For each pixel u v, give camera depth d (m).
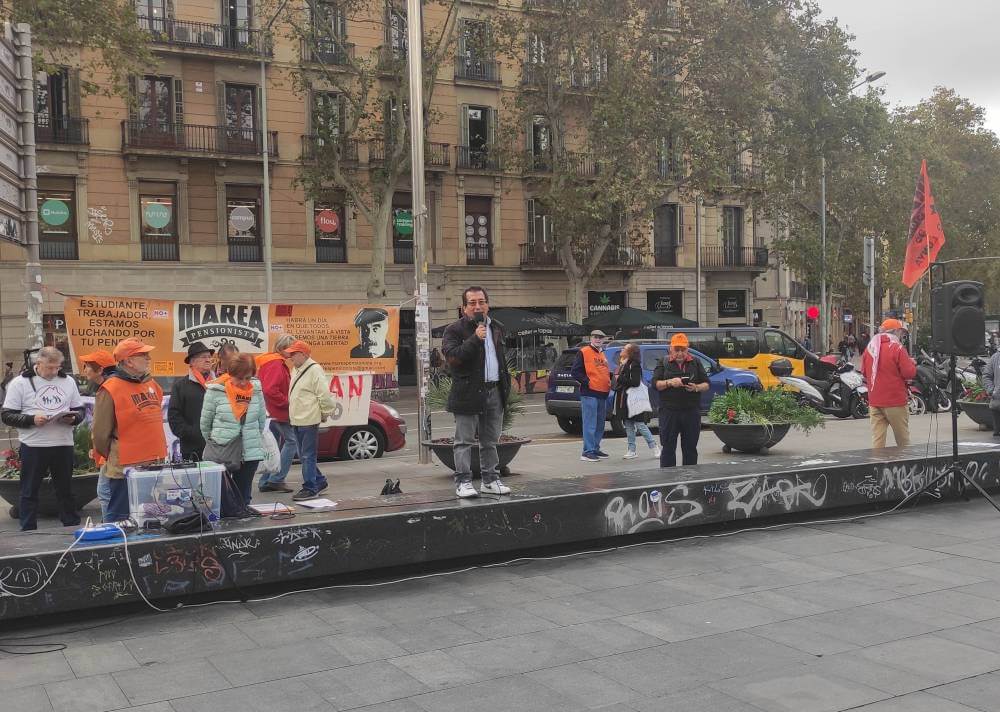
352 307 12.41
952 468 8.76
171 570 5.51
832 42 29.38
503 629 5.14
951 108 50.81
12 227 10.20
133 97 21.45
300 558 5.89
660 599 5.73
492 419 6.97
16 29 10.38
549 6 29.05
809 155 30.89
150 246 29.14
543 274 36.38
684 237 40.44
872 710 3.91
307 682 4.32
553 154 31.17
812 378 20.41
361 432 12.84
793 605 5.54
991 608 5.43
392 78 31.84
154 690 4.25
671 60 28.89
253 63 30.17
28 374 7.68
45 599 5.16
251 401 7.75
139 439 7.11
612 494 7.05
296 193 31.33
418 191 12.24
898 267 45.16
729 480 7.64
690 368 9.54
